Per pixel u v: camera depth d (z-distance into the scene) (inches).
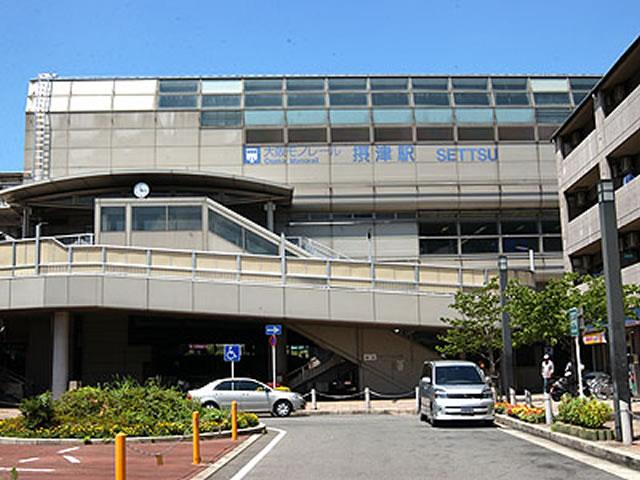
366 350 1357.0
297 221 1862.7
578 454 564.7
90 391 804.0
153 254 1235.9
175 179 1636.3
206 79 1961.1
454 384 837.2
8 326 1499.8
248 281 1255.5
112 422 745.0
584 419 627.8
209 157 1868.8
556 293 884.0
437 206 1873.8
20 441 697.0
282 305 1258.6
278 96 1939.0
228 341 1723.7
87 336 1478.8
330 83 1972.2
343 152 1886.1
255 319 1286.9
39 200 1685.5
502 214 1915.6
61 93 1909.4
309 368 1509.6
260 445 668.1
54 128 1866.4
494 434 730.8
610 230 585.3
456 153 1908.2
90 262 1216.8
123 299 1207.6
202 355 1894.7
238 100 1926.7
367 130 1905.8
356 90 1961.1
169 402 804.0
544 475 462.6
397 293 1307.8
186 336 1685.5
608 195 589.0
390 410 1095.6
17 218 1872.5
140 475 488.7
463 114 1942.7
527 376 1517.0
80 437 708.7
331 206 1851.6
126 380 947.3
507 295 1007.6
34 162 1843.0
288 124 1899.6
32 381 1413.6
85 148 1859.0
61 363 1232.2
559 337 919.0
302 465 527.8
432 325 1315.2
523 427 762.2
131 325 1521.9
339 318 1277.1
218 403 1008.2
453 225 1899.6
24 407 743.7
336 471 494.9
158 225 1478.8
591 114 1461.6
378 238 1865.2
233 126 1888.5
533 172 1913.1
